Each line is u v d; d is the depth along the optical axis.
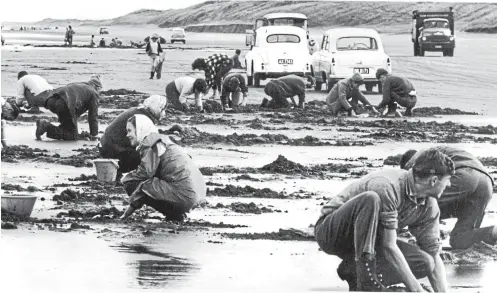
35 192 19.19
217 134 30.17
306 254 14.09
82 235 14.94
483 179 14.36
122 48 112.75
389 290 11.59
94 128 28.62
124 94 46.59
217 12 197.88
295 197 19.61
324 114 38.97
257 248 14.39
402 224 11.45
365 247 11.08
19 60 75.31
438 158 11.09
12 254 13.33
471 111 41.59
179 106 37.38
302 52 54.22
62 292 11.34
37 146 26.91
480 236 14.47
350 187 11.54
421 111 40.59
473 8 153.12
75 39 143.12
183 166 16.42
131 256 13.52
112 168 20.39
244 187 20.52
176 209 16.44
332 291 11.82
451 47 83.00
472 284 12.42
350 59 50.16
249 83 55.56
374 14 157.75
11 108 28.11
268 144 28.89
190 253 13.84
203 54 94.56
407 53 91.25
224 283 12.00
